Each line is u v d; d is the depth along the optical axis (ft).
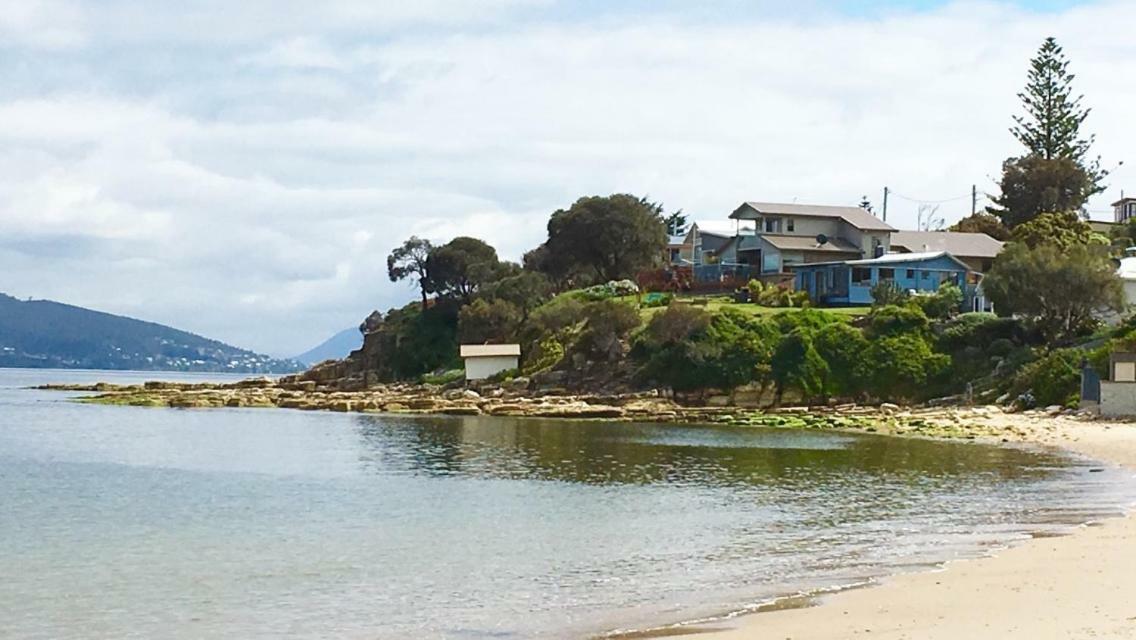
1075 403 231.71
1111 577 72.43
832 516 114.21
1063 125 455.63
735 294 357.20
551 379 316.60
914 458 172.65
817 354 289.74
